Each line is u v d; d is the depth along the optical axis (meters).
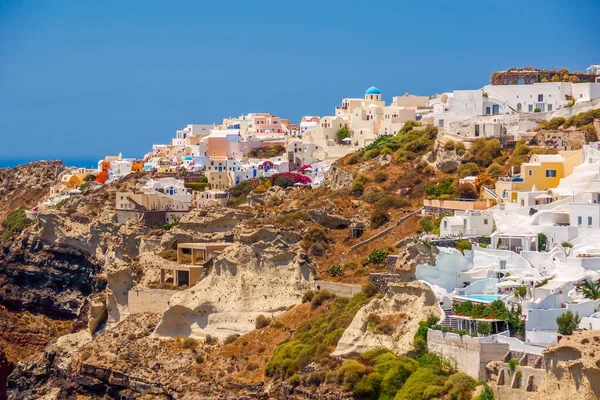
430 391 187.25
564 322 186.75
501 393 180.00
